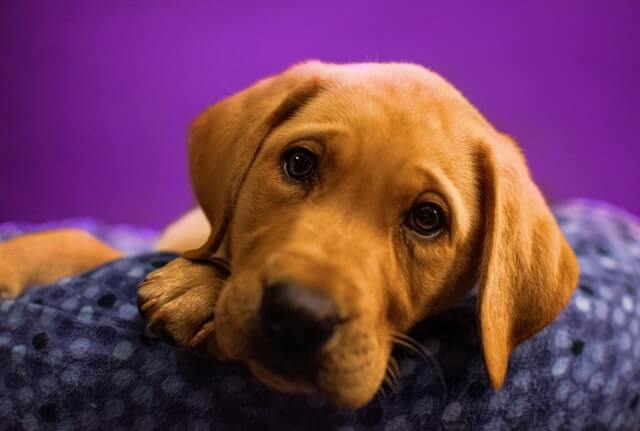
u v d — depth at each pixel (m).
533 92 0.82
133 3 0.79
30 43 0.77
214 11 0.80
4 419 0.36
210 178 0.40
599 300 0.44
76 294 0.38
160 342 0.36
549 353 0.40
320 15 0.81
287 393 0.36
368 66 0.41
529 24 0.81
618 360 0.43
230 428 0.36
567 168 0.83
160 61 0.80
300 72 0.40
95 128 0.80
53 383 0.36
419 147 0.36
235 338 0.32
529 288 0.38
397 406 0.37
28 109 0.78
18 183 0.78
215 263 0.38
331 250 0.33
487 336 0.37
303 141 0.36
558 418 0.41
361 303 0.33
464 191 0.38
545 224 0.39
